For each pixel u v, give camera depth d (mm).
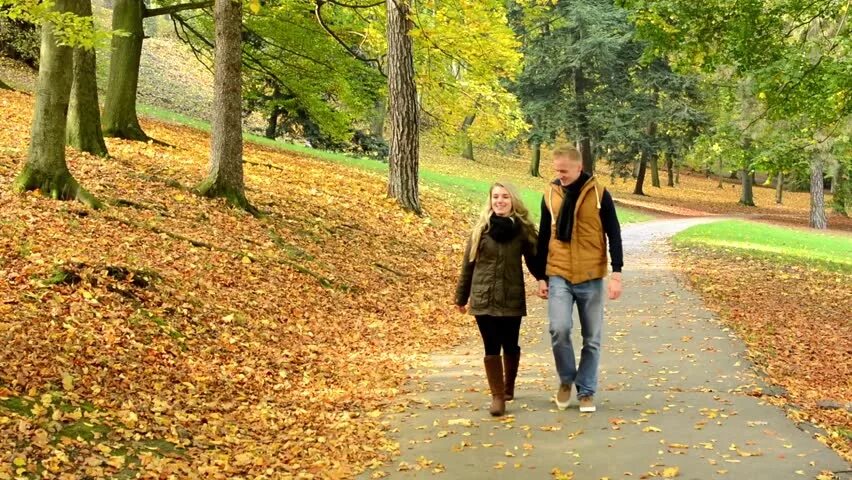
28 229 9727
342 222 16578
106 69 36281
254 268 11438
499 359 6648
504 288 6609
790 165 16938
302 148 30297
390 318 11805
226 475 5137
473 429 6215
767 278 16312
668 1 15203
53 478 4570
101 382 6418
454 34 13883
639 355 8844
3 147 14102
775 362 8578
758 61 15562
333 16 21469
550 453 5516
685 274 16406
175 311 8758
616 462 5258
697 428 5965
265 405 6934
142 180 14031
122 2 19141
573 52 42562
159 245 10891
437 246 18344
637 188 56500
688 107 44250
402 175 20188
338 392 7613
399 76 19891
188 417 6160
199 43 25047
